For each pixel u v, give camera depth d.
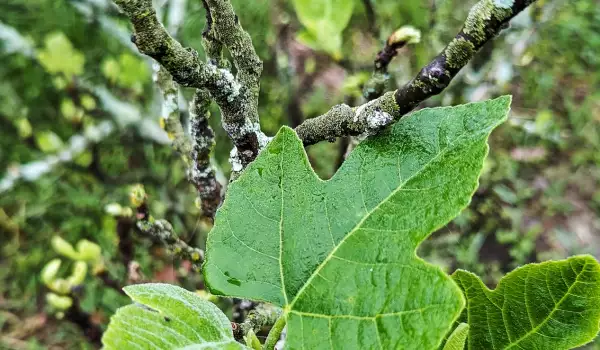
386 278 0.26
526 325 0.29
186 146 0.46
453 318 0.24
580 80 1.25
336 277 0.27
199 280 0.62
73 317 0.57
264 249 0.28
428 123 0.28
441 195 0.27
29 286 0.93
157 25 0.27
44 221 0.98
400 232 0.26
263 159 0.29
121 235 0.55
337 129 0.31
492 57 0.83
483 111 0.27
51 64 0.77
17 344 0.91
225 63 0.33
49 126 1.02
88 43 0.99
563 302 0.28
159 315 0.26
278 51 0.91
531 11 0.77
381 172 0.28
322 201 0.28
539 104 1.15
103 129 0.86
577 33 1.13
